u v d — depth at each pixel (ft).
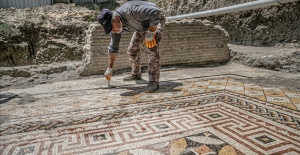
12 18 20.75
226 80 12.43
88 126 6.60
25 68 14.99
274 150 4.96
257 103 8.21
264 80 12.19
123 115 7.40
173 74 14.74
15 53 18.66
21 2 25.00
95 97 9.77
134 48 11.91
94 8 27.37
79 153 5.11
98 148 5.30
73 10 25.32
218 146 5.19
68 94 10.46
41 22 21.02
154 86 10.34
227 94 9.50
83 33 21.65
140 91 10.54
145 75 14.75
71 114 7.66
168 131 6.07
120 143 5.50
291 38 19.27
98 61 14.92
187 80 12.73
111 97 9.64
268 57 16.20
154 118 7.04
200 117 6.98
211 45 18.40
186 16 25.70
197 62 18.16
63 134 6.12
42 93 10.79
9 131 6.39
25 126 6.72
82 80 13.73
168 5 34.86
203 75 14.11
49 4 26.53
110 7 29.86
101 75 14.88
